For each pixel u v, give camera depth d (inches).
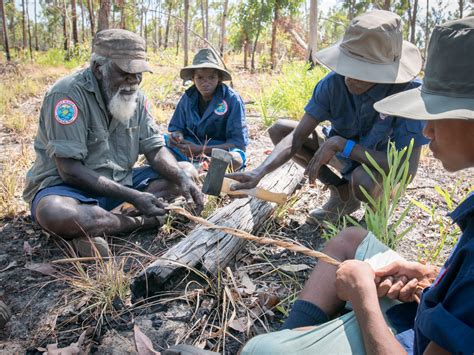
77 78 116.6
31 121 256.4
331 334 62.8
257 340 64.9
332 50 108.5
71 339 89.5
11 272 111.3
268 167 116.7
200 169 156.4
